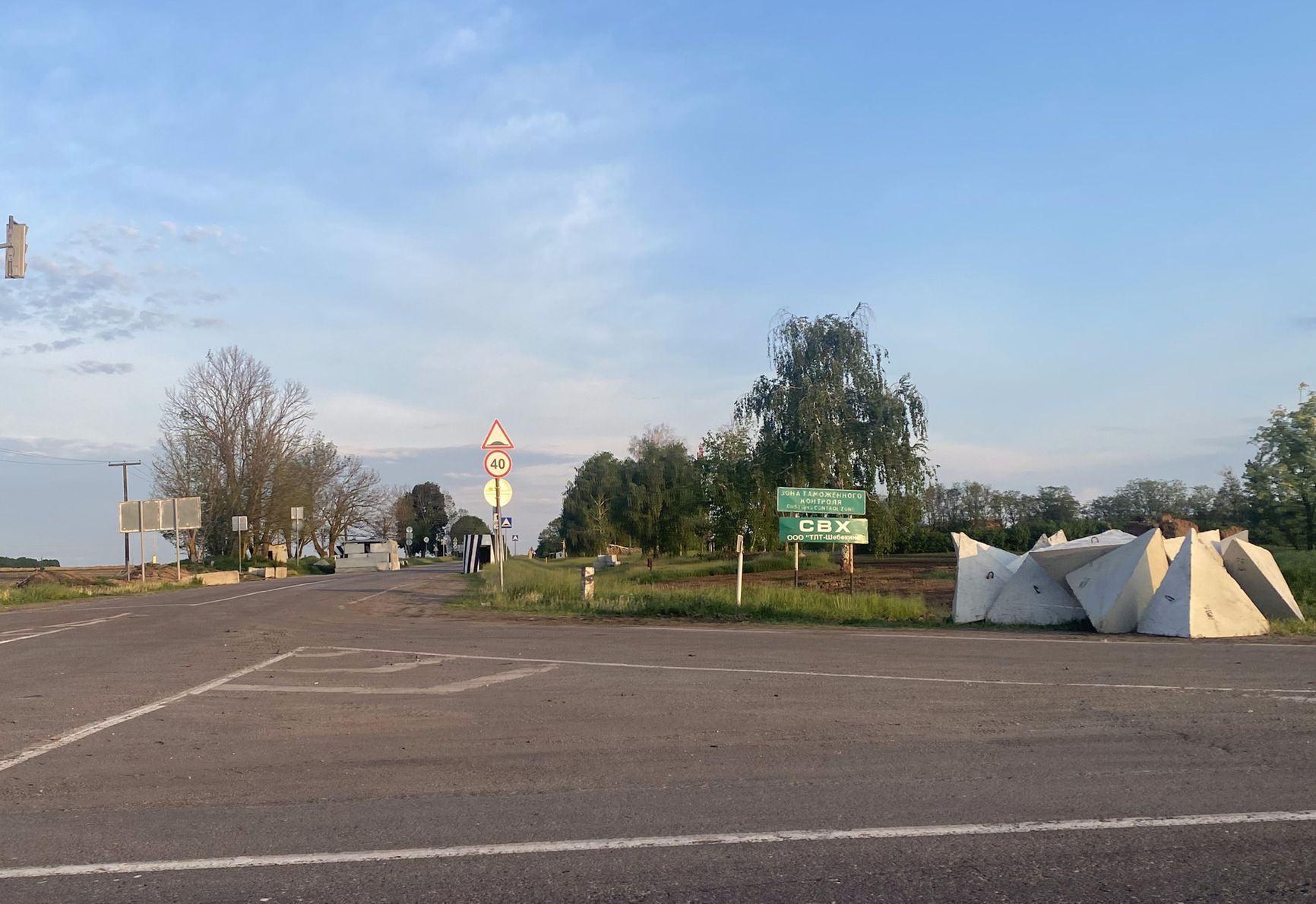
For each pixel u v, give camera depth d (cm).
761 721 849
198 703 958
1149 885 464
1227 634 1566
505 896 456
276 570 5916
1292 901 445
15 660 1323
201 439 6359
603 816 579
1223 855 503
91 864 504
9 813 600
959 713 879
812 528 2253
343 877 484
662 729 820
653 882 472
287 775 683
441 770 693
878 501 3862
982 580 1881
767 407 3950
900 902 446
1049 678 1075
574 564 6562
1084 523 5053
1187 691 981
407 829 560
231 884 475
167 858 513
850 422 3853
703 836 540
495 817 581
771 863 496
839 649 1377
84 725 859
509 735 802
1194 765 683
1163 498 7181
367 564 7438
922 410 3900
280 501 6581
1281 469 3061
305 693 1011
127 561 4812
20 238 1764
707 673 1129
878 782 648
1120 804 591
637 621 1877
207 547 6475
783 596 2042
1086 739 766
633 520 7200
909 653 1329
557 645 1435
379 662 1248
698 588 2616
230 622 1880
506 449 2439
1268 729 799
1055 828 547
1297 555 2555
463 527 14962
